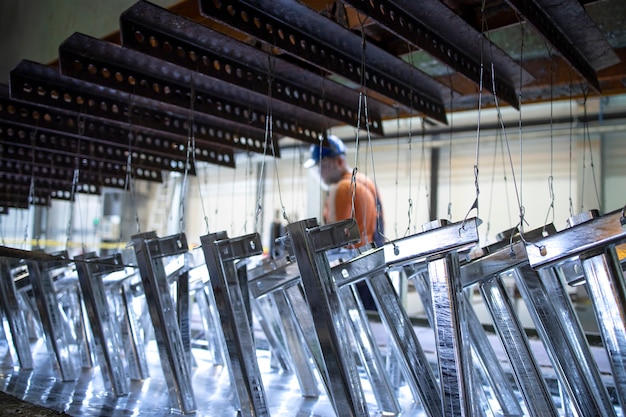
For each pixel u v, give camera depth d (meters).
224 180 9.41
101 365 2.90
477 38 2.66
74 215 10.09
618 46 3.35
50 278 3.17
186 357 2.84
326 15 2.51
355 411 1.94
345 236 2.03
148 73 3.04
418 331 4.59
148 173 5.02
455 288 1.74
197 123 3.98
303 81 3.27
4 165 4.81
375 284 2.11
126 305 3.24
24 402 2.65
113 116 3.47
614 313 1.51
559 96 3.78
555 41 2.54
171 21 2.43
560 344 1.85
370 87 3.02
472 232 1.66
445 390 1.73
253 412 2.22
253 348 2.28
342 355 1.94
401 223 8.27
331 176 4.83
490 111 7.14
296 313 2.42
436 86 3.45
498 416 2.50
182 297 2.85
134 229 9.77
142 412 2.54
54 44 3.92
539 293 1.87
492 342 3.98
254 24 2.34
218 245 2.25
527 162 7.17
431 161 8.00
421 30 2.50
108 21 3.35
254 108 3.67
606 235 1.51
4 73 4.55
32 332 4.51
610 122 6.30
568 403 2.03
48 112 3.62
